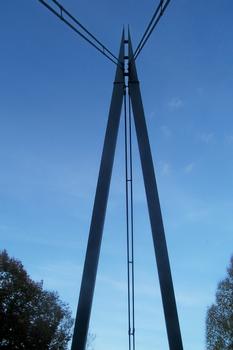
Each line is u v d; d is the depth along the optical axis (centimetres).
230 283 5516
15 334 5222
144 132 2545
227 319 5394
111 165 2469
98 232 2333
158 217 2372
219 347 5375
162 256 2300
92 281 2248
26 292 5375
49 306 5506
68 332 5597
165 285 2256
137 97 2622
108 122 2567
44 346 5347
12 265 5400
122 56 2738
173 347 2164
